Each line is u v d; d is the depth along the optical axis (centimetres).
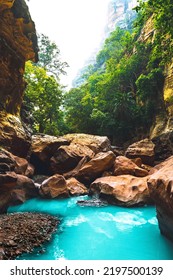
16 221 1003
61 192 1597
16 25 1789
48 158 2353
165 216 806
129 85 4050
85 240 878
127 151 2442
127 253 776
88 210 1318
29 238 816
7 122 1942
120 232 975
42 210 1332
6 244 732
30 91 3319
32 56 2192
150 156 2364
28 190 1598
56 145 2378
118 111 3466
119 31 6178
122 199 1388
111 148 2698
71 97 4588
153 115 3266
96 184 1633
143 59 3719
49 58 4512
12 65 2059
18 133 1969
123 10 12700
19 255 696
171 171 768
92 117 3747
